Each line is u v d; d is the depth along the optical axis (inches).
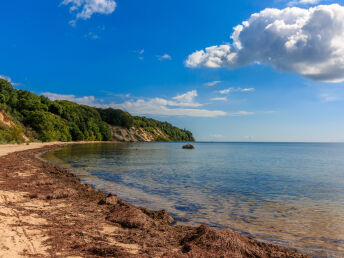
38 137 3191.4
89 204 369.7
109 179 703.7
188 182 688.4
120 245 217.3
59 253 186.1
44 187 477.1
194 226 318.0
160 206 421.7
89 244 211.6
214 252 202.4
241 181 738.2
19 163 842.2
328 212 399.9
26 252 181.8
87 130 5487.2
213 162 1445.6
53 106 4808.1
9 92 3511.3
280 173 979.3
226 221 344.8
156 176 790.5
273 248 244.4
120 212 312.2
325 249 253.0
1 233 214.2
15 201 351.6
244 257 206.2
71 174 696.4
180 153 2409.0
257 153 2859.3
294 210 410.9
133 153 2113.7
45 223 262.2
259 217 367.2
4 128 2401.6
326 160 1843.0
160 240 239.3
